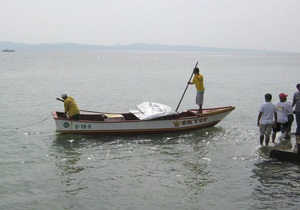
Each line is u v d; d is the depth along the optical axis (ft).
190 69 254.06
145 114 52.49
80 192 32.45
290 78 173.06
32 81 136.15
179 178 35.76
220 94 107.04
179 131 53.26
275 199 30.78
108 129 50.55
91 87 120.47
